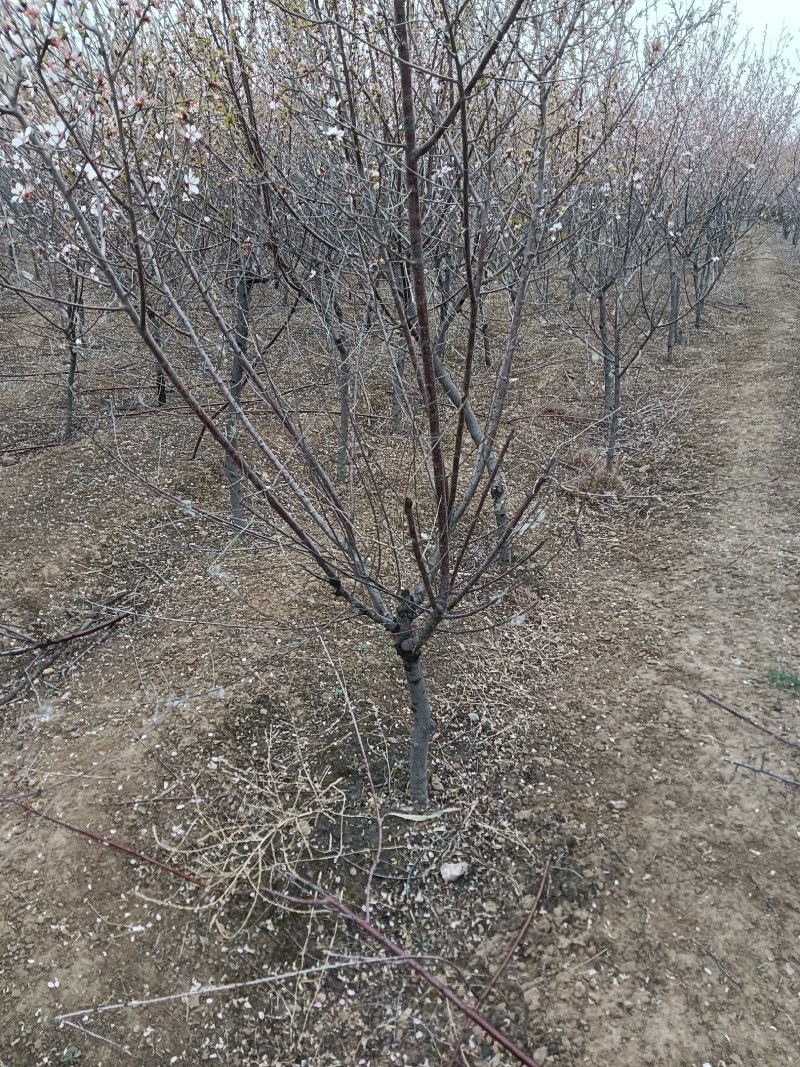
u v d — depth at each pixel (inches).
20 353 393.7
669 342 456.1
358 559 119.3
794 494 275.0
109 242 125.2
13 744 166.2
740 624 205.9
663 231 326.3
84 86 92.7
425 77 132.3
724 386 410.6
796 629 200.5
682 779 157.2
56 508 259.3
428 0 129.2
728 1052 109.8
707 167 414.9
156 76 129.8
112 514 257.4
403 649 129.3
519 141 159.8
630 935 127.0
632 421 352.8
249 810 148.5
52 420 327.9
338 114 126.7
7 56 75.9
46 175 141.8
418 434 136.1
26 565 225.1
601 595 227.8
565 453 309.3
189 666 186.9
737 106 478.6
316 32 129.0
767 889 133.3
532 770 160.7
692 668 190.7
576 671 193.3
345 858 140.4
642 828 146.3
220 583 222.1
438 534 120.1
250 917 130.3
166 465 290.4
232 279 193.6
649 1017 114.9
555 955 124.7
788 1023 113.0
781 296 649.0
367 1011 117.9
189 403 95.0
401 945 126.8
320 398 269.6
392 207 126.0
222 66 126.9
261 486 103.9
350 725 168.1
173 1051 113.3
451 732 168.9
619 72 188.1
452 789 154.9
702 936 126.2
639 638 205.3
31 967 122.5
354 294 156.9
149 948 125.6
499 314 477.1
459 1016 116.6
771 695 178.2
